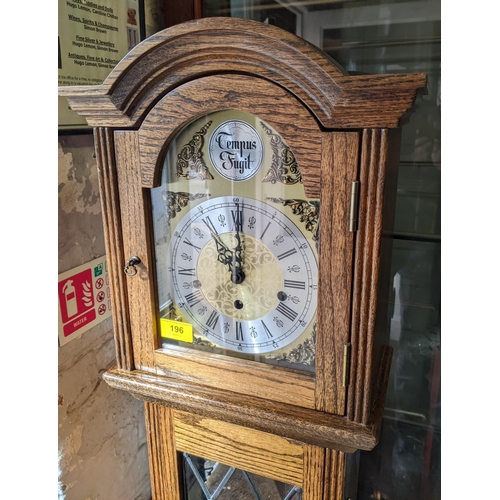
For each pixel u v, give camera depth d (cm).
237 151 60
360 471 108
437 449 101
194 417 75
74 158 77
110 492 95
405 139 89
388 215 63
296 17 91
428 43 85
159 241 68
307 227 59
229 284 66
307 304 62
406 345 99
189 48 54
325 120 52
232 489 77
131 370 74
